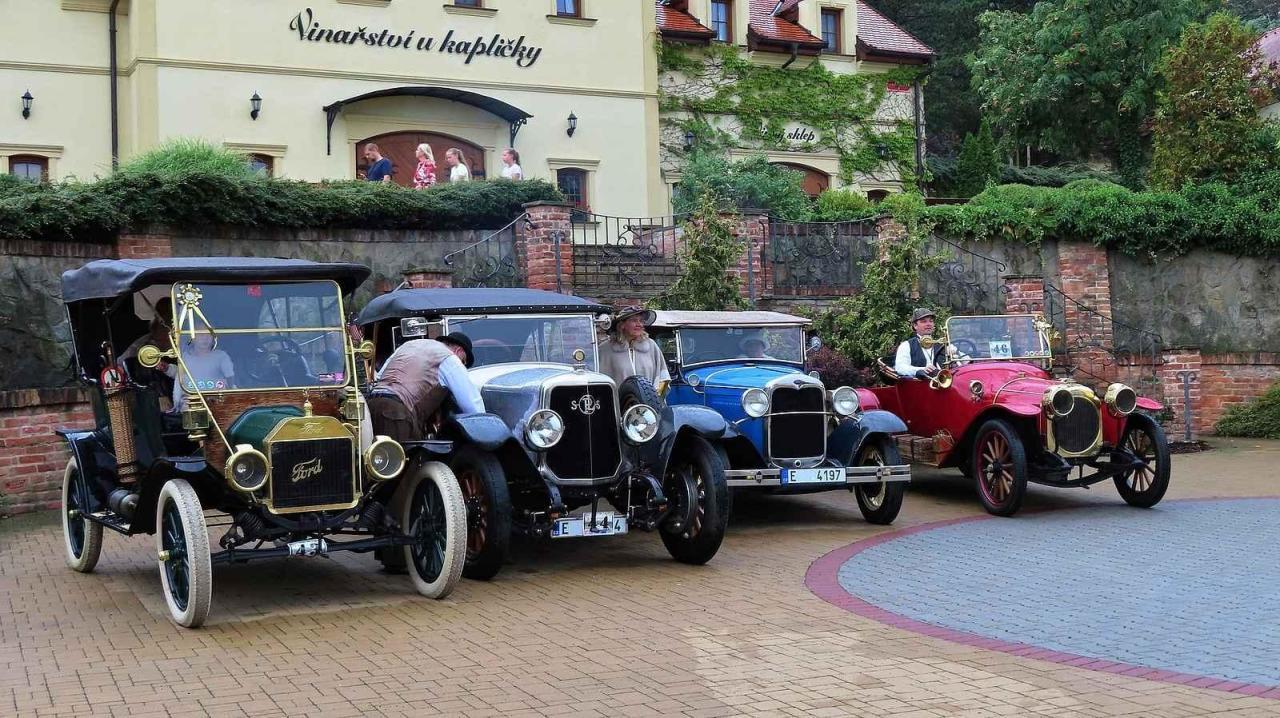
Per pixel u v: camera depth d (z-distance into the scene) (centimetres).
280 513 777
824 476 1103
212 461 792
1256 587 837
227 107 2200
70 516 982
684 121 2723
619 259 1798
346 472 798
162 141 2142
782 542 1073
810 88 2858
